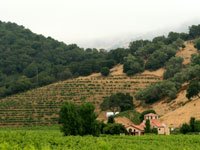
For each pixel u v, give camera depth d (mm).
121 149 48094
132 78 199750
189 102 120688
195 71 141625
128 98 152250
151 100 152625
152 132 90250
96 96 174500
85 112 69875
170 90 143375
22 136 56125
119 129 88625
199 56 168125
